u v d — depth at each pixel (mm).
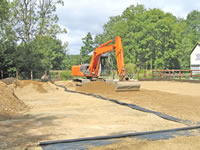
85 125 6262
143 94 13336
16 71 28344
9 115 7754
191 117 7309
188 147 4316
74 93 15609
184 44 55125
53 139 4855
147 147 4301
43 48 27891
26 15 27359
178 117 7305
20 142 4629
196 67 44594
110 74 19281
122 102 10562
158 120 7012
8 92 9734
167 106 9328
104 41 59219
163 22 46281
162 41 47812
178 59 52188
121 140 4762
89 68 19609
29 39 28234
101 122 6688
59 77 35406
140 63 53344
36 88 17062
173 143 4547
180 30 53688
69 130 5641
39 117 7375
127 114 7957
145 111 8359
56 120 6867
